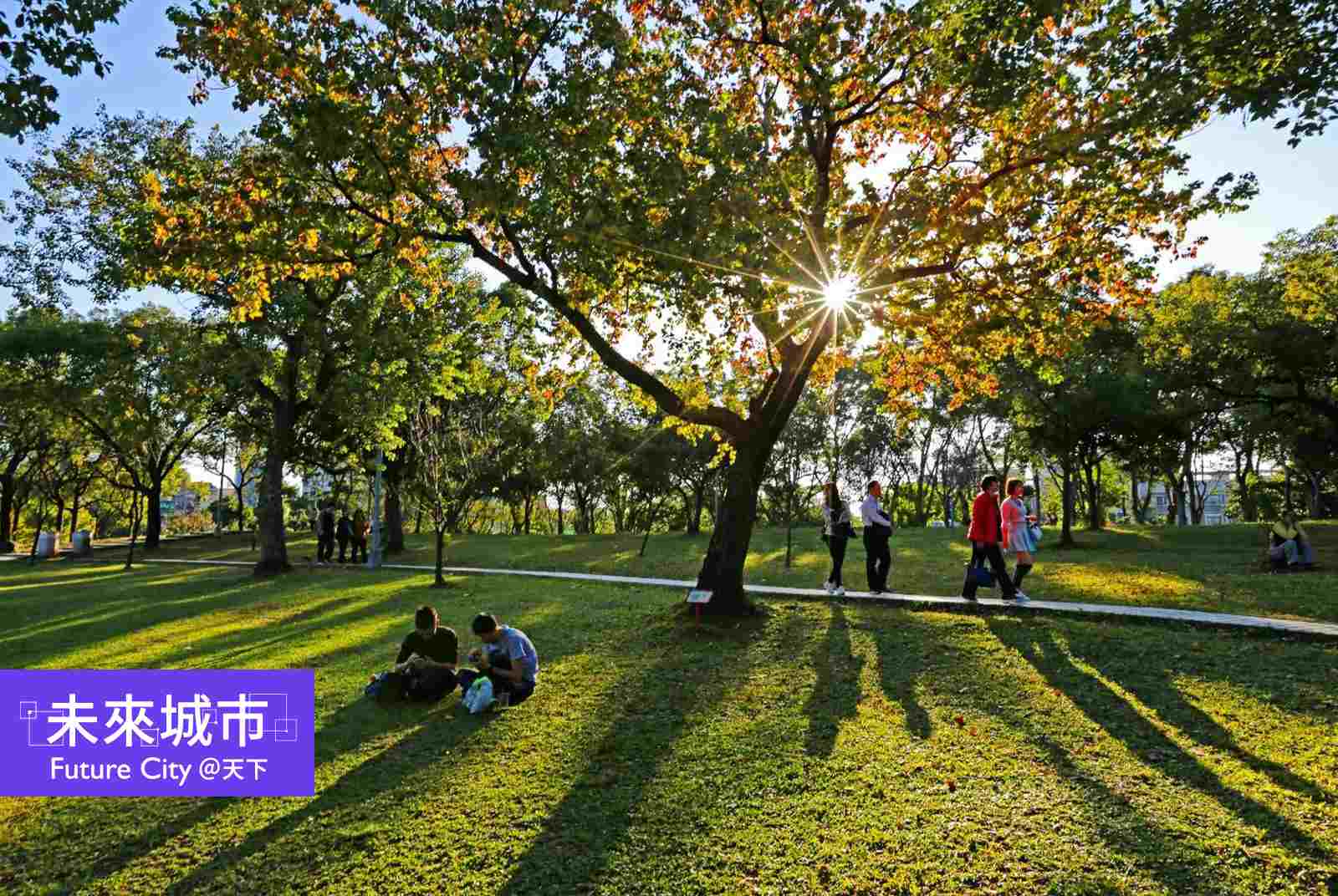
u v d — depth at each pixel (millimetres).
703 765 6523
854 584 16375
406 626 13055
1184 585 14742
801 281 9484
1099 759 6332
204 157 22094
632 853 5070
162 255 9953
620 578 19141
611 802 5871
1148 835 5023
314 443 28172
